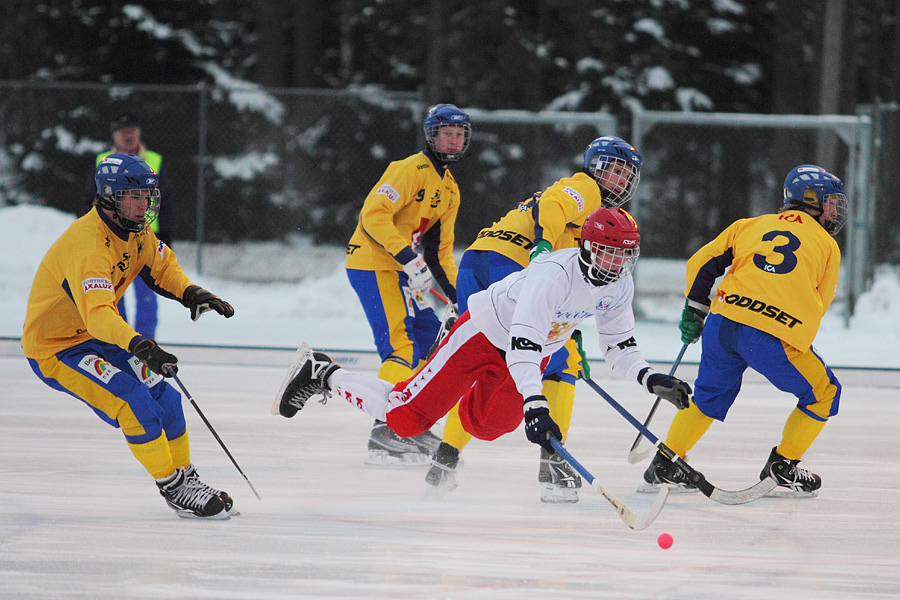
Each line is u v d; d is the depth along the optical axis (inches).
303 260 2114.9
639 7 3385.8
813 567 508.7
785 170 2874.0
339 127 2847.0
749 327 634.2
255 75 3636.8
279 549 525.3
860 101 3782.0
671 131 3262.8
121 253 574.6
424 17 3700.8
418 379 607.8
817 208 655.1
